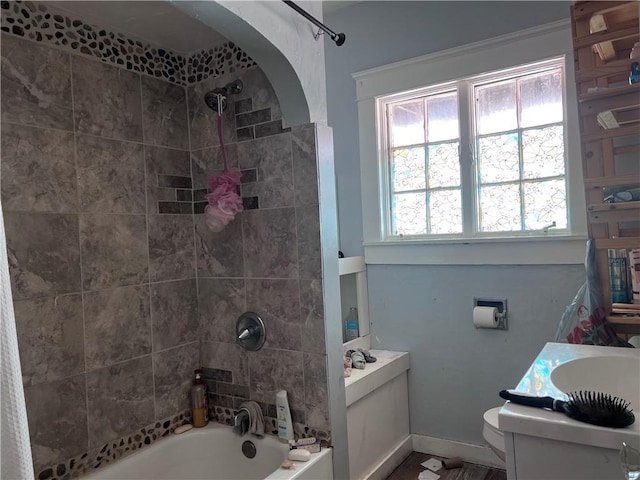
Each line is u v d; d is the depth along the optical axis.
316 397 1.83
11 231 1.49
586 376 1.43
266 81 1.91
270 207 1.92
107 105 1.82
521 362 2.29
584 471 1.02
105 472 1.70
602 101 1.85
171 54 2.10
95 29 1.78
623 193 1.84
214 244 2.10
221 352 2.10
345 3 2.72
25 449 0.61
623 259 1.83
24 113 1.54
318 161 1.79
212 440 2.02
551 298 2.21
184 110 2.15
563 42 2.14
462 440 2.48
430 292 2.54
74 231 1.68
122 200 1.86
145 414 1.91
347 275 2.76
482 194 2.44
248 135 1.97
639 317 1.76
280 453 1.83
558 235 2.21
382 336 2.71
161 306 2.00
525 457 1.09
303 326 1.85
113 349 1.80
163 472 1.91
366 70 2.70
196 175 2.16
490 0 2.33
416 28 2.55
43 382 1.56
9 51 1.51
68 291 1.65
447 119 2.54
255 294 1.98
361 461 2.19
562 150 2.22
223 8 1.37
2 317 0.61
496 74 2.34
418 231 2.64
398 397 2.54
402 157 2.69
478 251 2.39
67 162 1.67
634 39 1.84
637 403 1.38
